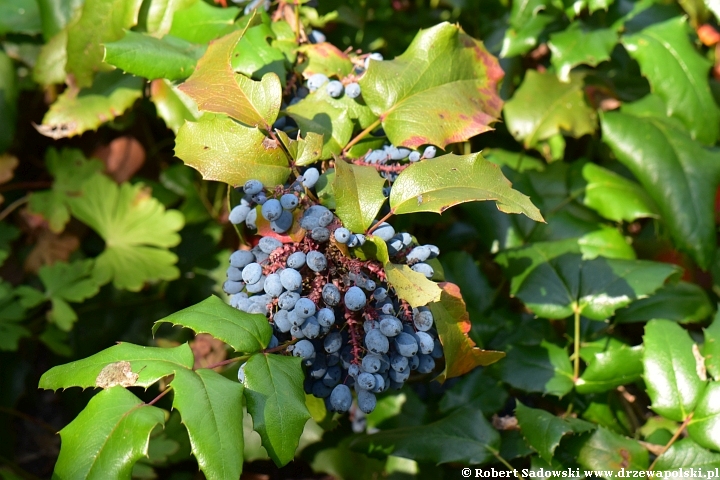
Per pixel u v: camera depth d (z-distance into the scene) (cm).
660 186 58
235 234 65
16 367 66
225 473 36
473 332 56
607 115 60
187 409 37
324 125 46
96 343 65
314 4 53
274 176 42
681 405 49
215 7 52
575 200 61
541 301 54
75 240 68
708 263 58
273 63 48
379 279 42
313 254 40
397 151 46
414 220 61
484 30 66
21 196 69
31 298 63
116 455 37
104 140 69
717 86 68
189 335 64
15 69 60
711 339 50
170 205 67
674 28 59
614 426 55
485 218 60
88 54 54
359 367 40
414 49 48
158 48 47
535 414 49
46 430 69
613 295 53
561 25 60
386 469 57
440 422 52
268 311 41
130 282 62
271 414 38
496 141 66
